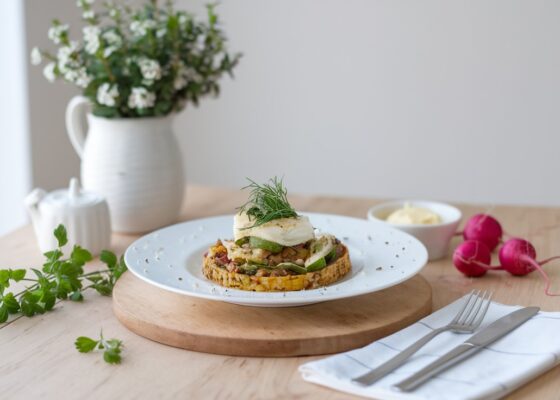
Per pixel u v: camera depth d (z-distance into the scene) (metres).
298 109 3.42
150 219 1.79
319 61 3.33
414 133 3.30
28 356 1.14
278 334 1.14
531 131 3.15
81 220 1.60
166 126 1.81
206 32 1.88
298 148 3.47
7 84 2.72
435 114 3.25
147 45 1.77
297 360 1.12
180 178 1.84
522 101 3.13
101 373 1.08
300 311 1.25
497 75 3.13
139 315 1.22
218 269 1.27
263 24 3.36
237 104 3.49
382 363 1.04
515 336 1.12
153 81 1.72
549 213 1.99
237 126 3.52
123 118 1.74
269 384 1.04
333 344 1.14
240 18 3.38
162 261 1.36
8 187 2.81
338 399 0.99
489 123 3.19
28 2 2.67
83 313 1.31
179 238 1.51
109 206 1.77
